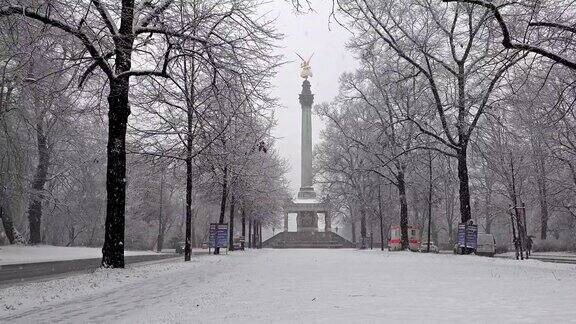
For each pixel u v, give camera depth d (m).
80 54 17.78
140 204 65.19
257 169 47.97
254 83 19.97
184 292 11.70
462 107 32.72
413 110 41.28
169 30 18.17
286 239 85.19
